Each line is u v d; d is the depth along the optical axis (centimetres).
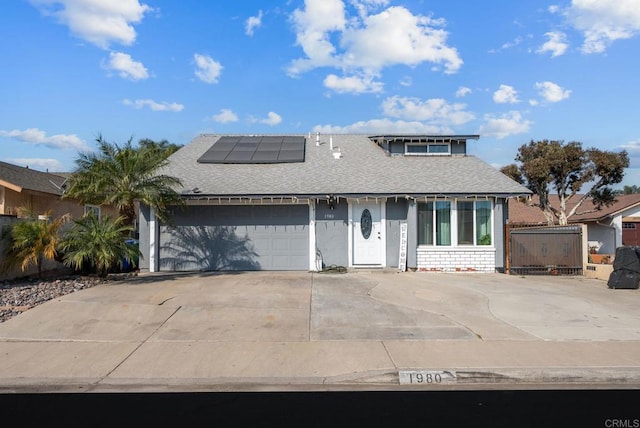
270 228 1636
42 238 1281
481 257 1630
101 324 905
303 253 1633
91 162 1389
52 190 2233
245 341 820
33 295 1099
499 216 1638
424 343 805
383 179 1702
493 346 788
